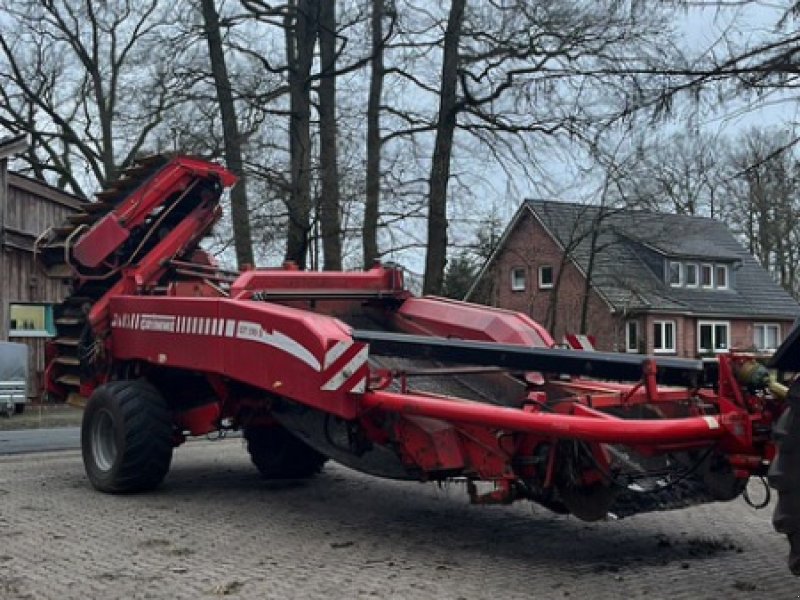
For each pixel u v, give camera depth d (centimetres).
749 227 4178
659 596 560
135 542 704
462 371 731
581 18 1698
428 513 829
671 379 600
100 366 980
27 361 2067
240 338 778
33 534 730
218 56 2002
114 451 911
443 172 2027
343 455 754
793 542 459
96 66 3183
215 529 755
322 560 650
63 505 858
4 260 2192
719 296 4256
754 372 546
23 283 2230
